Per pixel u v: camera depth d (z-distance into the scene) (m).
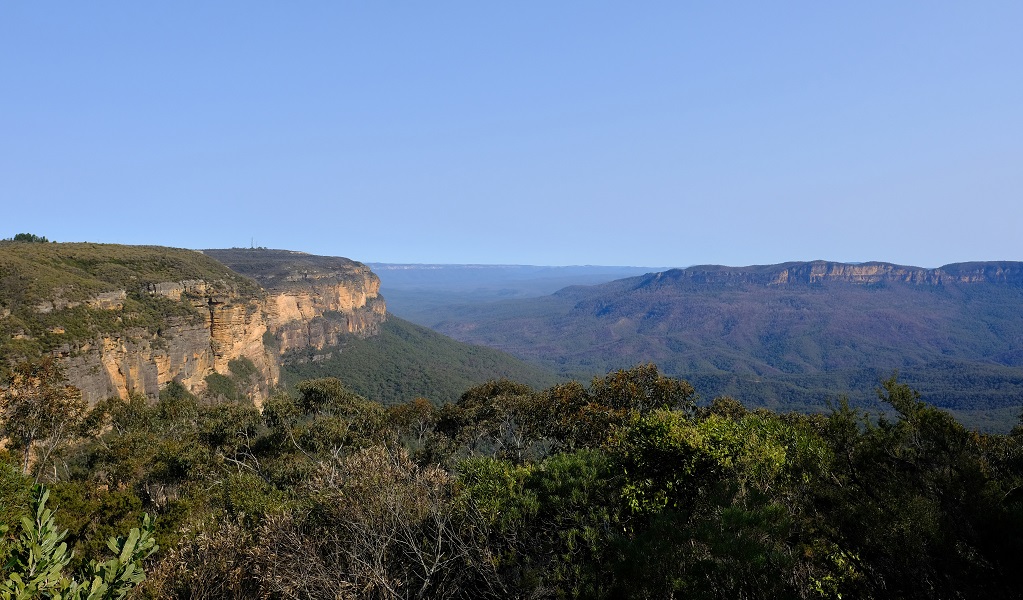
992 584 7.93
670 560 9.09
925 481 9.65
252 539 13.77
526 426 38.34
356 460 15.13
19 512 11.19
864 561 9.32
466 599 12.66
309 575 11.92
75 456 40.56
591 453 17.44
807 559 10.30
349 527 12.83
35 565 6.23
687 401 32.91
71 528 19.36
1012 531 7.90
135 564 7.00
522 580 12.10
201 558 13.13
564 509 13.91
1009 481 9.64
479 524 13.58
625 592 9.36
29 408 36.44
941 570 8.22
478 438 43.28
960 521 8.67
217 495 25.55
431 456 40.09
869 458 10.52
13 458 27.41
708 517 10.62
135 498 22.66
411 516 13.48
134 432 38.50
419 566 12.87
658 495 13.18
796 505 11.34
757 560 8.25
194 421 47.41
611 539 10.67
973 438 10.48
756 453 12.70
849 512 9.35
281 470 32.09
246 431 40.91
